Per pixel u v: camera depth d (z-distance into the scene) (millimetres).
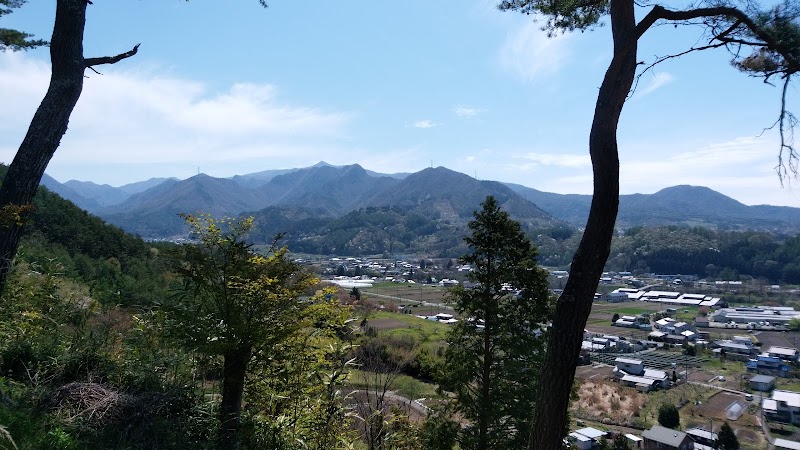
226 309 4441
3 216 5074
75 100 5926
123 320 6676
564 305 3809
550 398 3746
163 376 4934
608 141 3881
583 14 5512
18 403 4125
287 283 4758
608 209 3811
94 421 4055
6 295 5734
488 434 10383
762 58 4098
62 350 5191
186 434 4246
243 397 4953
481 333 11180
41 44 7512
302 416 4832
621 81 3924
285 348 4723
